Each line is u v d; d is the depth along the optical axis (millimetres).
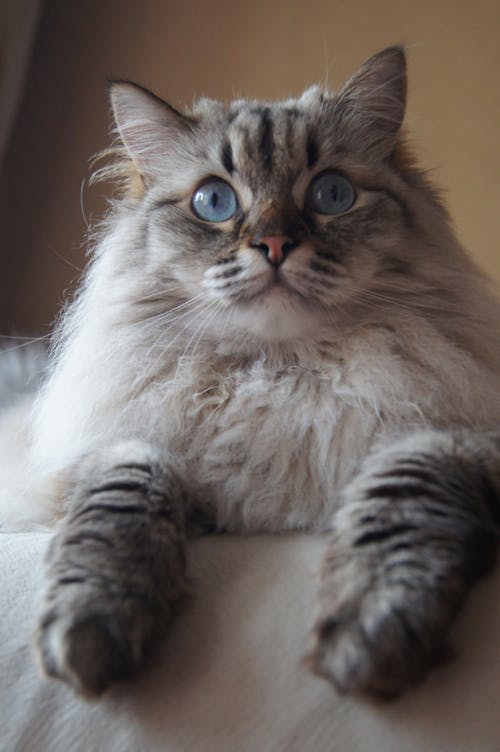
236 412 355
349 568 276
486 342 381
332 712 264
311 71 718
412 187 402
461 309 381
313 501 345
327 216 371
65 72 745
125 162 427
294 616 285
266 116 387
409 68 703
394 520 286
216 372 366
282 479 346
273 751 261
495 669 270
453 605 271
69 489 354
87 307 403
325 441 346
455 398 357
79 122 743
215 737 264
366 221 371
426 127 697
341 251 362
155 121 400
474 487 304
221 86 729
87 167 740
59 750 265
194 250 370
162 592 289
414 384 355
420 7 703
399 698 264
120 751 263
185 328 375
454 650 272
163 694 271
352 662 258
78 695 269
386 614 261
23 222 749
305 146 377
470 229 699
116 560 285
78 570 282
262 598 292
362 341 362
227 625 285
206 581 302
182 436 358
